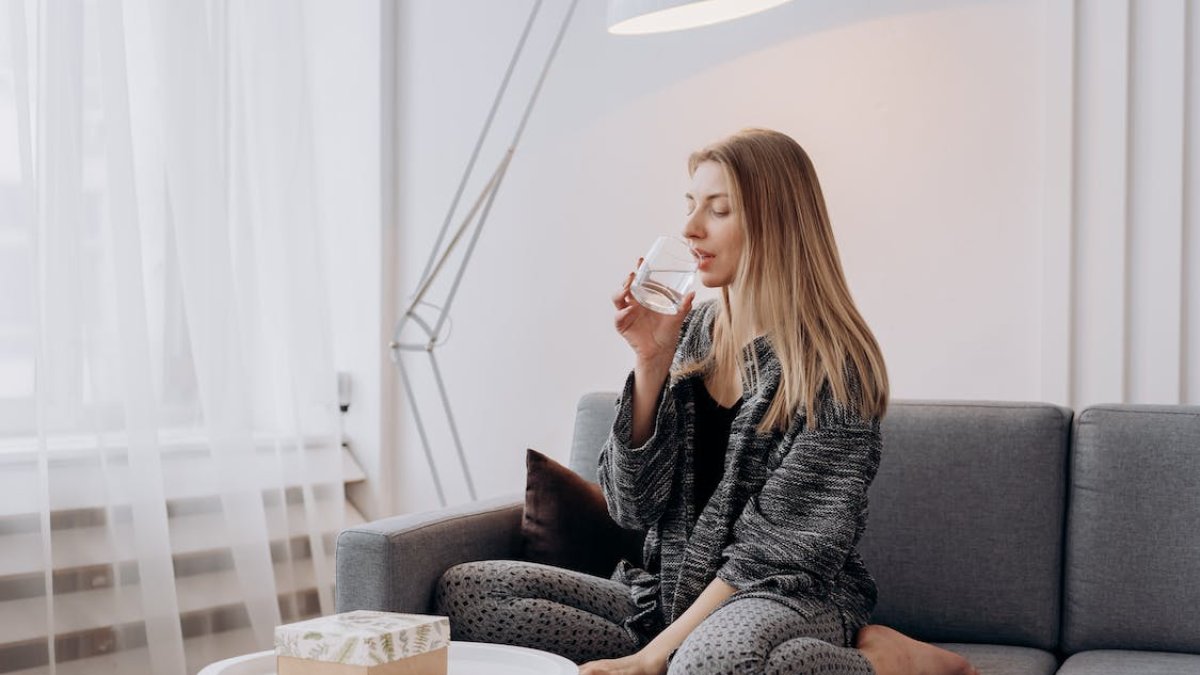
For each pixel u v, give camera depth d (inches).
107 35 89.1
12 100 84.8
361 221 119.0
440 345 116.2
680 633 59.2
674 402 66.4
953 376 92.9
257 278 104.9
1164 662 67.9
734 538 63.7
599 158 108.0
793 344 63.4
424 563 68.1
